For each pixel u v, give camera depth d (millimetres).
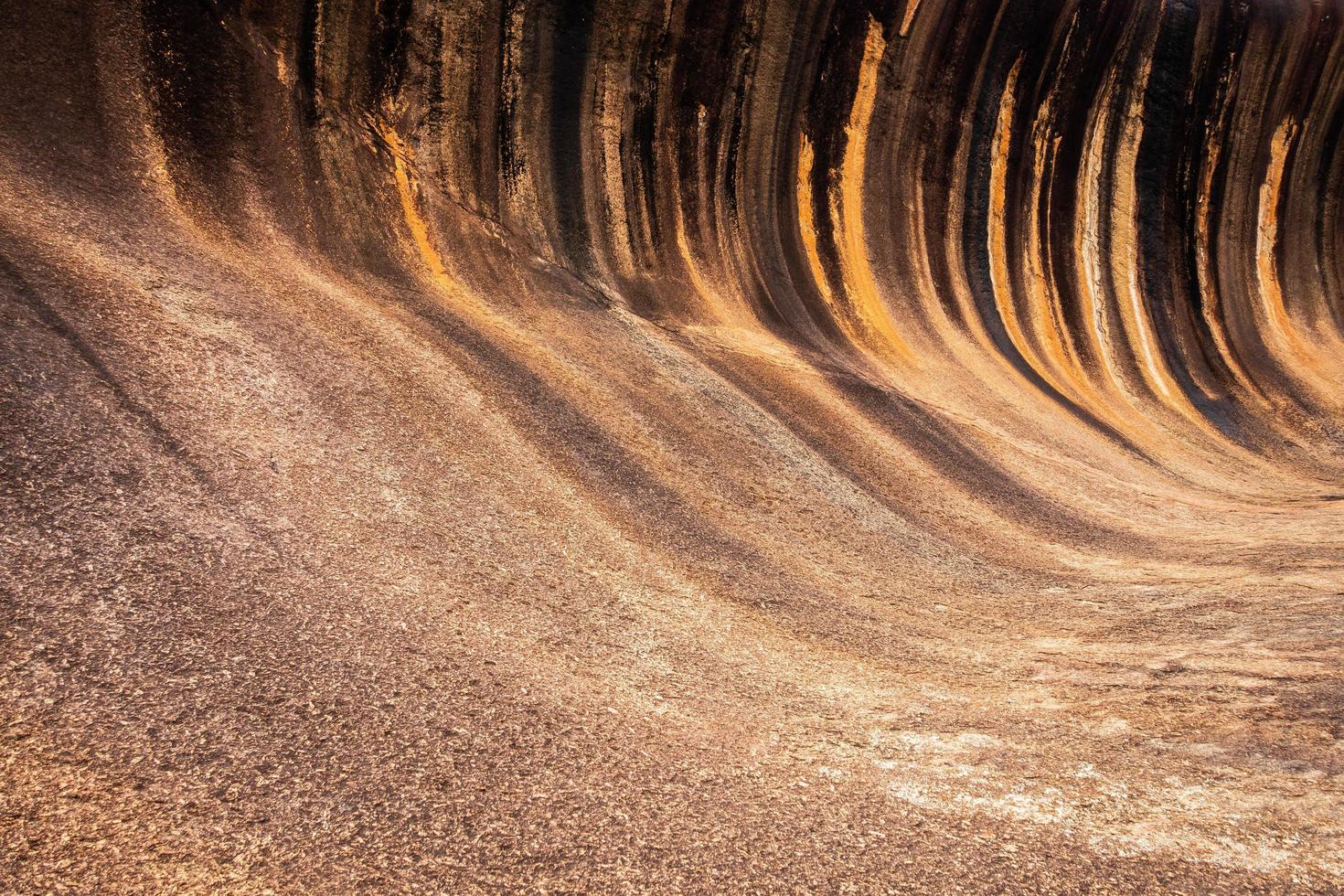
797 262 21203
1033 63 25344
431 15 15227
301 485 7055
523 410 10703
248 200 12008
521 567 7492
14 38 10641
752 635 7859
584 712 5660
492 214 16109
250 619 5355
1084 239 28031
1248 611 10227
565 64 17328
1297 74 29562
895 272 23219
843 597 9492
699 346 16516
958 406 18703
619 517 9391
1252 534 15195
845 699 6914
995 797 5402
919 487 14000
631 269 17844
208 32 12594
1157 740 6305
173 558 5574
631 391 13086
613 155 18219
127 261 8781
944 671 7930
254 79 13039
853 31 21531
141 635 4891
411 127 15234
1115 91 27531
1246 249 31422
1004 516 14008
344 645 5461
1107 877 4641
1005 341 24500
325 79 14008
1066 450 18625
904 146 23766
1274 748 6043
